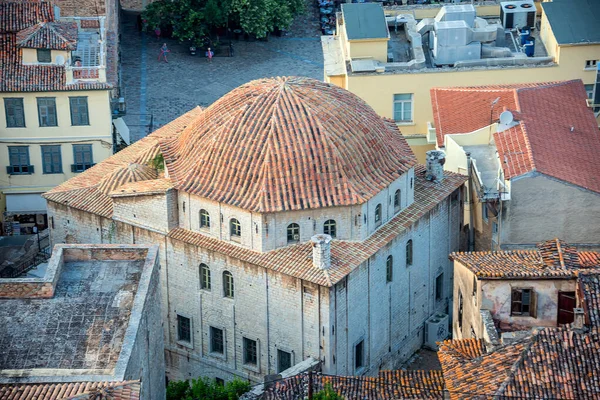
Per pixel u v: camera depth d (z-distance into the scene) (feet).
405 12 655.35
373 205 464.24
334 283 435.94
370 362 478.18
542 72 592.19
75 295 378.73
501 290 394.93
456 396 351.67
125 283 385.70
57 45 568.00
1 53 572.10
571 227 498.69
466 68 587.68
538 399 340.80
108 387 317.01
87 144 577.02
